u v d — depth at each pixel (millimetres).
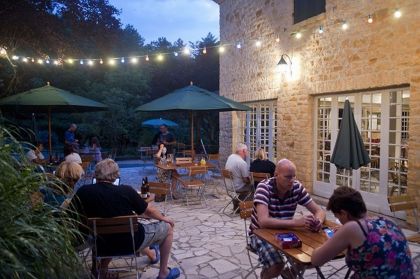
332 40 7141
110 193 3287
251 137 10844
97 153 11523
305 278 3707
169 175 7812
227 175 6449
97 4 15703
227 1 11711
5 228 2018
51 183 2473
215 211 6688
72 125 10578
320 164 7879
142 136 19000
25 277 1959
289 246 2578
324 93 7516
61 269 2143
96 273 3396
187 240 5004
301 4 8078
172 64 23734
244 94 10711
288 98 8570
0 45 11258
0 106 7543
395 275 2010
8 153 2266
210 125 20203
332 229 2992
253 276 3791
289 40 8484
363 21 6410
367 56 6344
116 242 3307
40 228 2137
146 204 3463
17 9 11516
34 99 7301
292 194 3256
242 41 10766
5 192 2123
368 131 6637
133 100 19734
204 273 3879
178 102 7441
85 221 3230
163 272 3600
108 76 19453
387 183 6219
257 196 3215
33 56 12789
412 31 5523
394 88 6074
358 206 2188
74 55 14375
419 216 5457
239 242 4902
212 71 23312
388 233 2076
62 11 13938
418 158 5465
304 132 8000
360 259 2057
